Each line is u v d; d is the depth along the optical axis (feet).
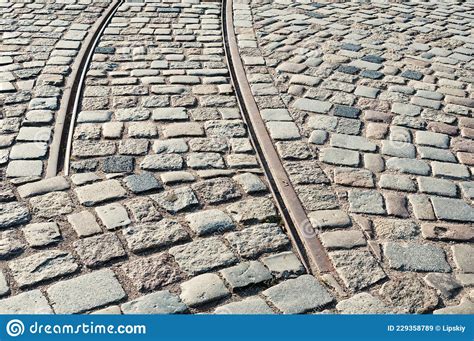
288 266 11.94
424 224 13.33
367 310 10.93
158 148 16.15
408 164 15.75
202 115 18.17
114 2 29.55
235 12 28.55
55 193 14.03
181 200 13.87
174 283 11.43
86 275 11.53
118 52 23.15
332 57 22.91
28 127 17.10
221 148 16.30
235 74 21.30
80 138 16.58
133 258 12.00
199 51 23.62
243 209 13.67
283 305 11.00
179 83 20.44
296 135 17.01
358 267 11.93
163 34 25.45
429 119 18.29
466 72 22.03
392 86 20.51
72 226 12.87
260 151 16.40
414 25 27.17
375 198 14.20
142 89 19.86
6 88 19.53
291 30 25.99
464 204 14.16
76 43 23.90
